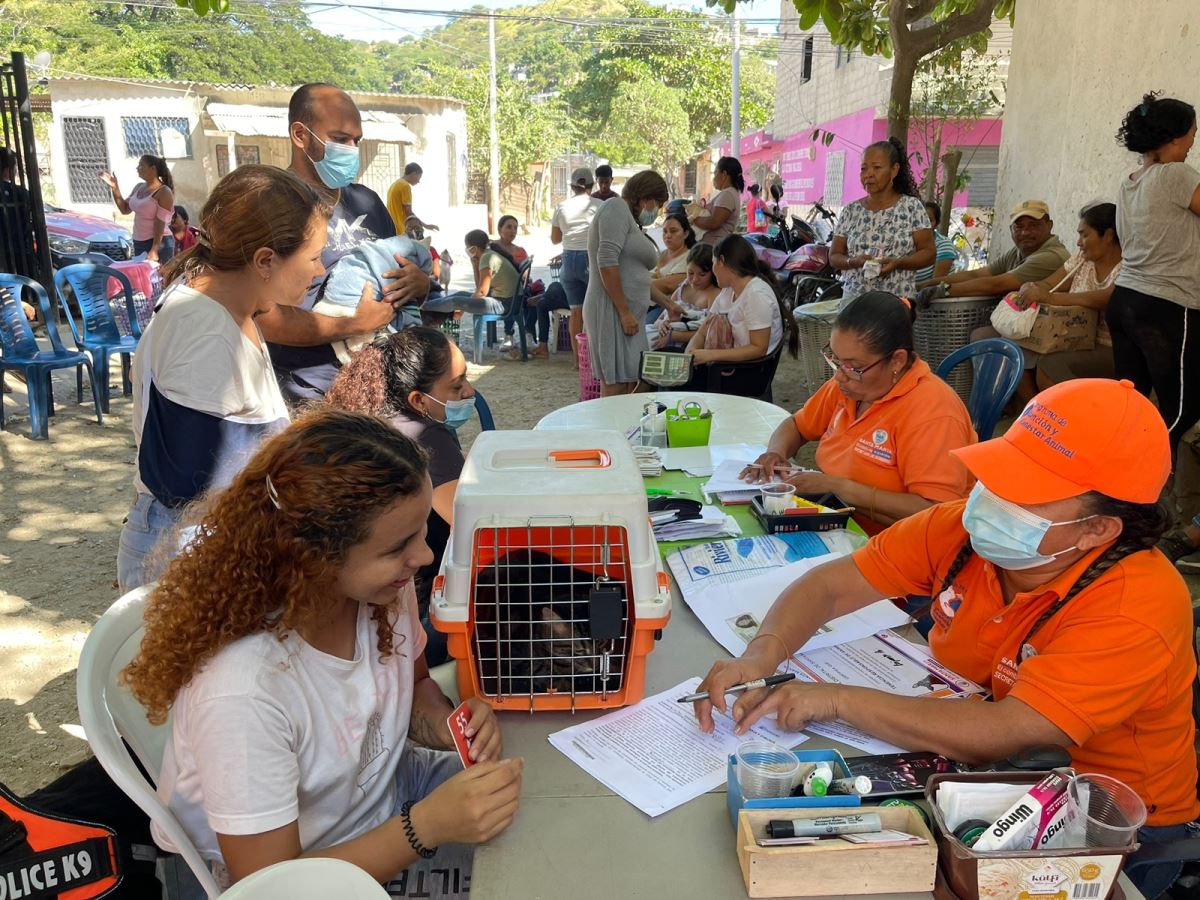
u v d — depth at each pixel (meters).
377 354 2.58
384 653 1.52
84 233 12.94
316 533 1.28
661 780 1.46
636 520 1.58
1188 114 3.98
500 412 7.05
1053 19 6.17
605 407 3.75
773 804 1.27
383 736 1.52
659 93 34.34
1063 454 1.42
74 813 1.66
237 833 1.26
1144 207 4.01
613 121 35.12
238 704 1.27
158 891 1.58
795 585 1.88
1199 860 1.37
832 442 2.91
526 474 1.68
